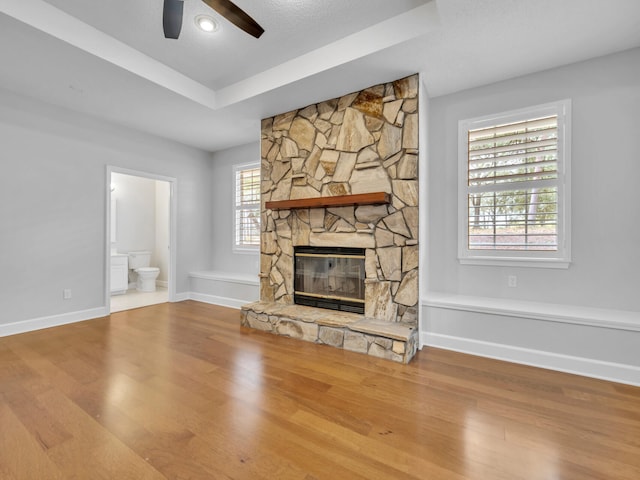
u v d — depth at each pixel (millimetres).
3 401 1998
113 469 1432
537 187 2936
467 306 2848
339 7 2338
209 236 5648
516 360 2645
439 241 3436
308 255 3650
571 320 2439
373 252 3137
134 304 4883
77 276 3848
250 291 4523
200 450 1564
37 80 3031
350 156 3264
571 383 2279
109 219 4125
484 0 2021
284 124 3803
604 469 1445
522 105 2984
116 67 2779
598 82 2686
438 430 1740
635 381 2240
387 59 2666
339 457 1528
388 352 2711
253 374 2424
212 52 2922
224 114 3852
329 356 2785
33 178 3475
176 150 5051
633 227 2576
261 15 2408
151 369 2500
